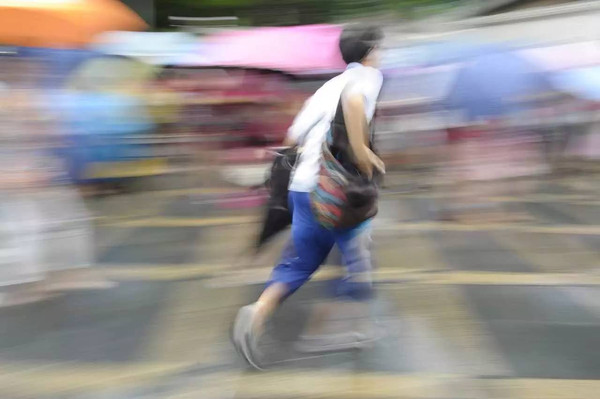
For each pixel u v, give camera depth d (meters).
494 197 6.42
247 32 9.03
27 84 4.18
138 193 7.49
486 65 6.30
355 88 3.00
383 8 13.71
